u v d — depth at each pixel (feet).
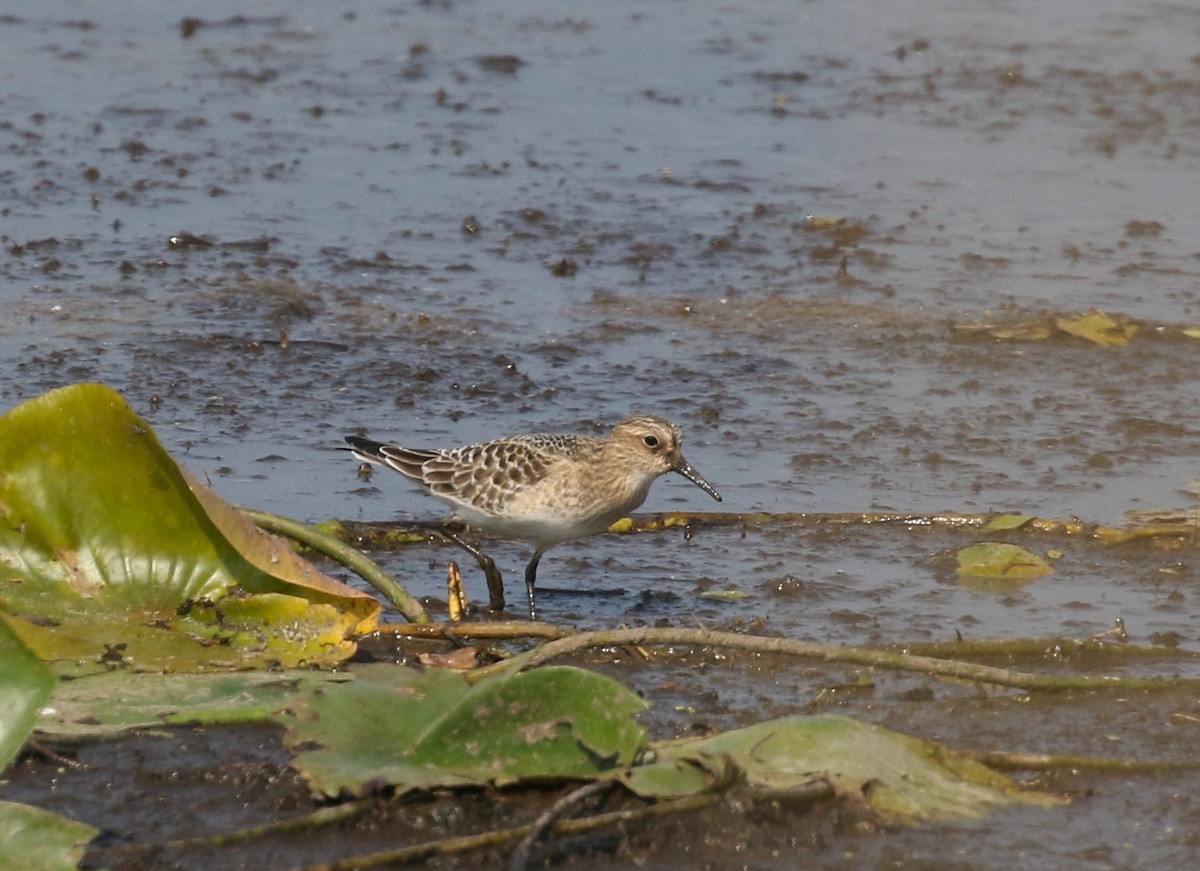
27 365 52.65
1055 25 98.63
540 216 68.90
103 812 28.86
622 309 60.49
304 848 27.78
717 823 28.71
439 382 53.72
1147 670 36.63
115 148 75.36
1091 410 53.11
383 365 54.70
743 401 53.21
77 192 69.46
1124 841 29.09
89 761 30.48
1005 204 71.87
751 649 34.55
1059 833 29.25
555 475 41.04
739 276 63.82
